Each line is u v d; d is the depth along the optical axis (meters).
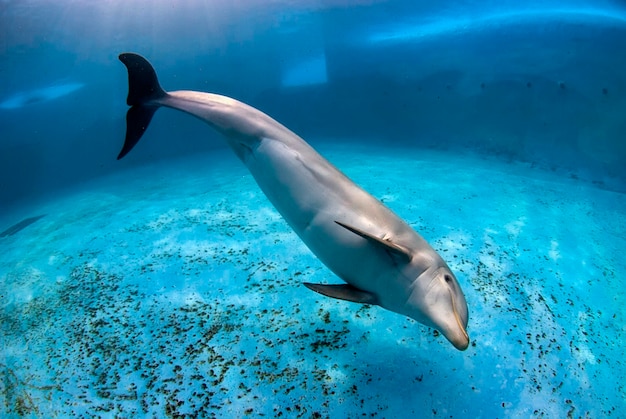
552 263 5.91
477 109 15.89
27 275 6.14
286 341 4.12
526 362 3.92
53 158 24.31
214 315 4.59
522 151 14.19
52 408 3.48
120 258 6.19
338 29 23.84
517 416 3.38
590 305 5.01
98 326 4.55
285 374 3.71
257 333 4.26
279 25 24.97
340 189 3.42
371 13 21.48
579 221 7.70
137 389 3.63
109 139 25.23
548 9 14.48
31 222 10.62
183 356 3.99
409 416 3.32
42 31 19.58
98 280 5.58
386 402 3.44
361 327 4.29
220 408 3.39
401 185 9.48
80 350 4.19
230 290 5.06
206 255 6.00
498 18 15.57
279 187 3.56
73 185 18.08
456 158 14.25
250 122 3.70
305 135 24.53
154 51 26.11
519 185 9.90
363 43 21.58
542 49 13.56
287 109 26.89
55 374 3.88
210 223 7.28
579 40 12.62
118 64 24.81
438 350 4.01
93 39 22.12
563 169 12.52
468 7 17.92
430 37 18.03
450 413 3.37
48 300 5.27
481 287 5.06
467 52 16.19
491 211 7.80
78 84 24.94
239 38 26.27
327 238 3.31
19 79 22.78
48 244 7.51
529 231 6.96
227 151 20.00
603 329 4.60
